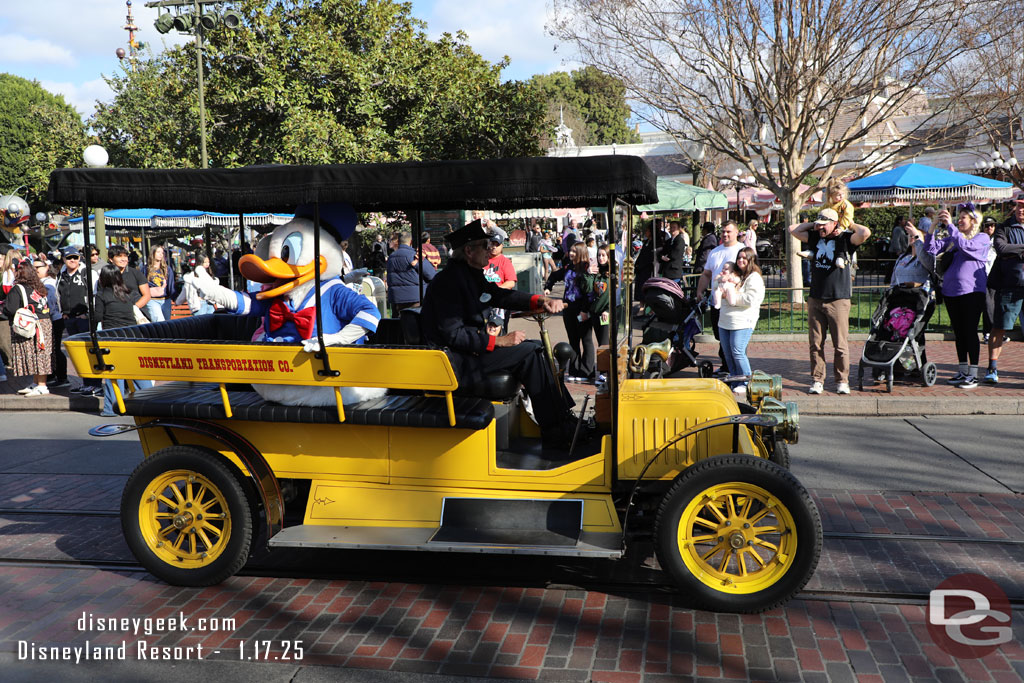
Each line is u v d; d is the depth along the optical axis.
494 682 3.35
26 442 7.80
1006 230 8.77
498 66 20.81
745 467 3.83
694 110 15.58
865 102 15.55
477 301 4.46
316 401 4.27
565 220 27.17
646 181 4.04
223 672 3.49
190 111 18.50
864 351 8.91
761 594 3.85
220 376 4.26
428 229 6.39
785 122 15.14
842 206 8.44
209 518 4.35
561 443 4.60
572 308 9.53
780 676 3.35
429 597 4.20
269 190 4.04
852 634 3.70
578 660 3.51
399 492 4.31
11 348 9.70
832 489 5.77
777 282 19.83
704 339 12.83
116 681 3.45
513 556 4.75
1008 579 4.24
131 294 9.50
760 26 14.12
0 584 4.49
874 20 13.27
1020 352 11.10
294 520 4.55
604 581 4.36
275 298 4.35
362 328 4.28
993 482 5.86
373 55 18.80
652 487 4.15
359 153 17.97
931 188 15.40
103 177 4.21
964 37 12.94
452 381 4.02
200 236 21.50
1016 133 20.03
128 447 7.54
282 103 17.61
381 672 3.46
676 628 3.80
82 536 5.21
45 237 21.27
